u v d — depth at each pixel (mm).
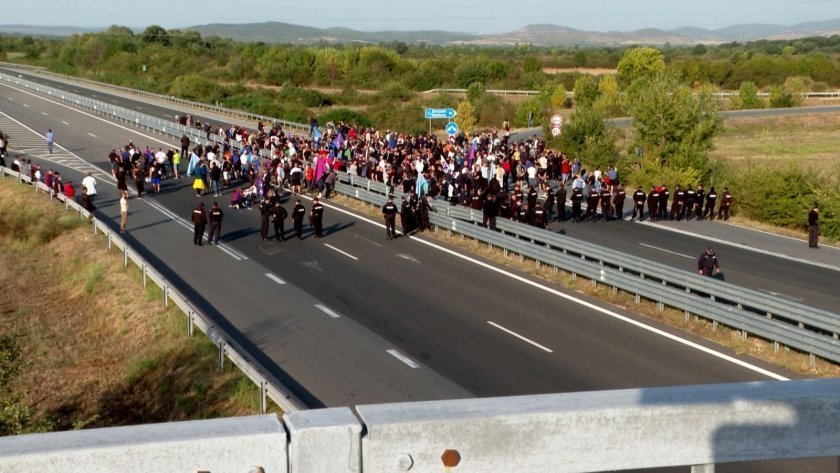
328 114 74625
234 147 50844
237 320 21469
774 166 38188
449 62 118438
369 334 20375
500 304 22984
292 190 40781
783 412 3256
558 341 19859
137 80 104562
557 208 38094
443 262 27812
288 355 18875
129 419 17547
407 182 36125
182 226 33312
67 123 63812
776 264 28422
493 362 18438
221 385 17469
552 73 122750
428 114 48219
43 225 33562
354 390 16781
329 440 2961
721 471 12250
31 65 132000
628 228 34344
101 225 30828
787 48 196625
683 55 195375
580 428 3135
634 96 55062
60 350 21984
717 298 23484
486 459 3082
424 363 18359
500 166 42438
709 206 36438
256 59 121250
